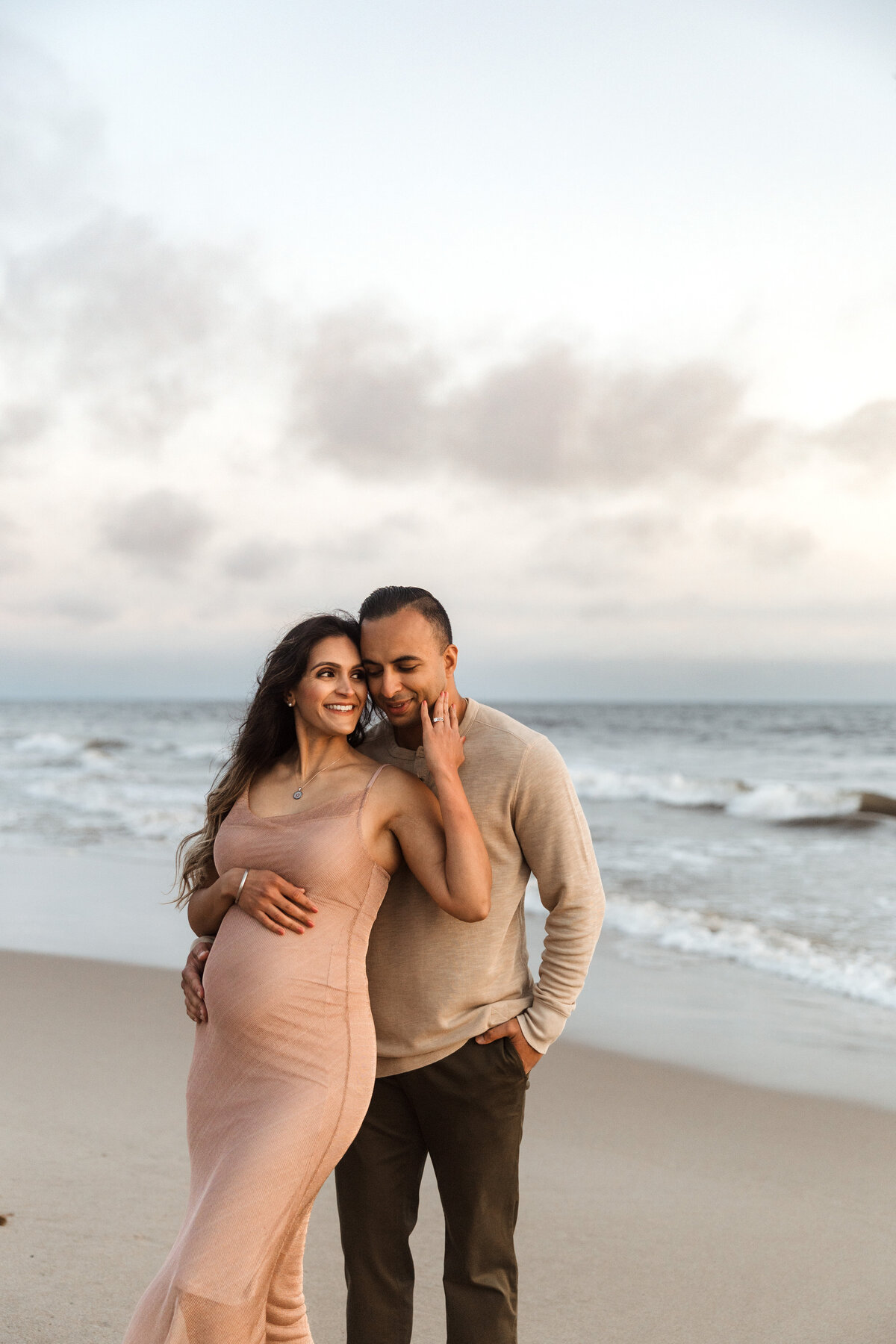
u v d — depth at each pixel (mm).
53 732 40312
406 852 2338
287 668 2455
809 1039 5805
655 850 12352
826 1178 4070
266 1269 2123
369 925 2361
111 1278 3049
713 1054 5535
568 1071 5277
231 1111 2258
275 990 2248
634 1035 5852
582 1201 3848
